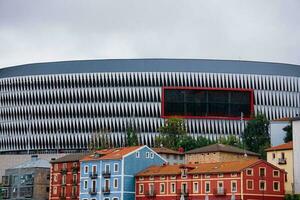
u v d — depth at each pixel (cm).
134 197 16138
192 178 14862
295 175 15738
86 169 17062
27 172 19712
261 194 14200
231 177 14150
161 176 15538
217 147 17688
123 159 16100
